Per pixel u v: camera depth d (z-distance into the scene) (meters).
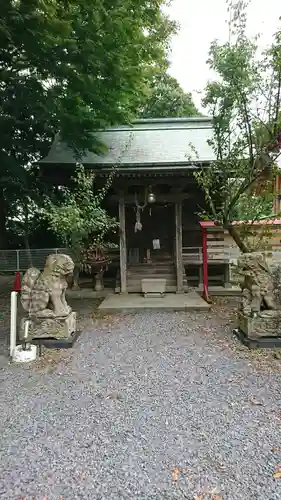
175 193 7.86
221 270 8.70
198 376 3.66
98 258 8.06
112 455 2.36
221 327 5.43
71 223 5.97
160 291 7.48
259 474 2.17
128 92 7.58
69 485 2.10
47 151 9.53
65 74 5.95
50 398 3.19
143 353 4.36
